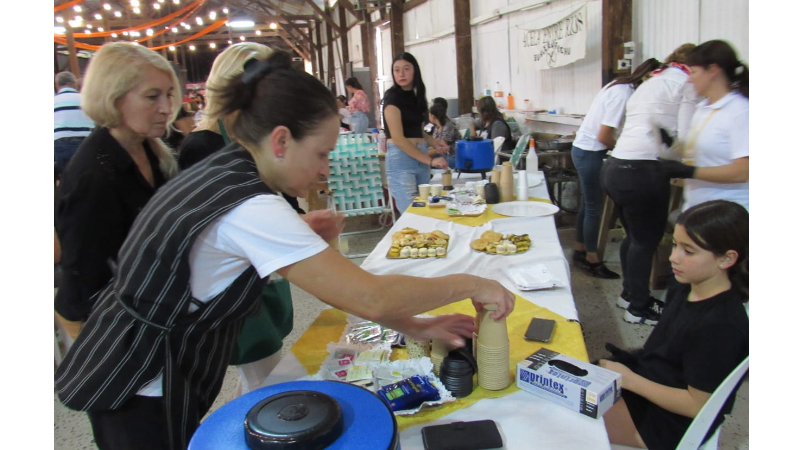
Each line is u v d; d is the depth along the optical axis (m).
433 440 0.85
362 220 5.19
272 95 0.81
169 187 0.86
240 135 0.86
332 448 0.64
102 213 1.17
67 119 2.72
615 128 2.99
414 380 1.02
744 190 2.06
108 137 1.23
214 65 1.44
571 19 4.60
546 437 0.87
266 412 0.68
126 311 0.85
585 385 0.92
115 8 13.72
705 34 3.23
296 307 3.18
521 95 6.05
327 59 18.91
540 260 1.77
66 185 1.17
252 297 0.90
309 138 0.83
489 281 1.00
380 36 11.78
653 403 1.26
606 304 2.95
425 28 8.88
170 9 16.31
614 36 3.88
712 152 2.11
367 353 1.18
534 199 2.72
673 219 2.88
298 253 0.79
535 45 5.39
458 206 2.50
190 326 0.87
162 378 0.86
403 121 3.11
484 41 6.95
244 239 0.79
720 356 1.14
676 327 1.27
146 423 0.89
